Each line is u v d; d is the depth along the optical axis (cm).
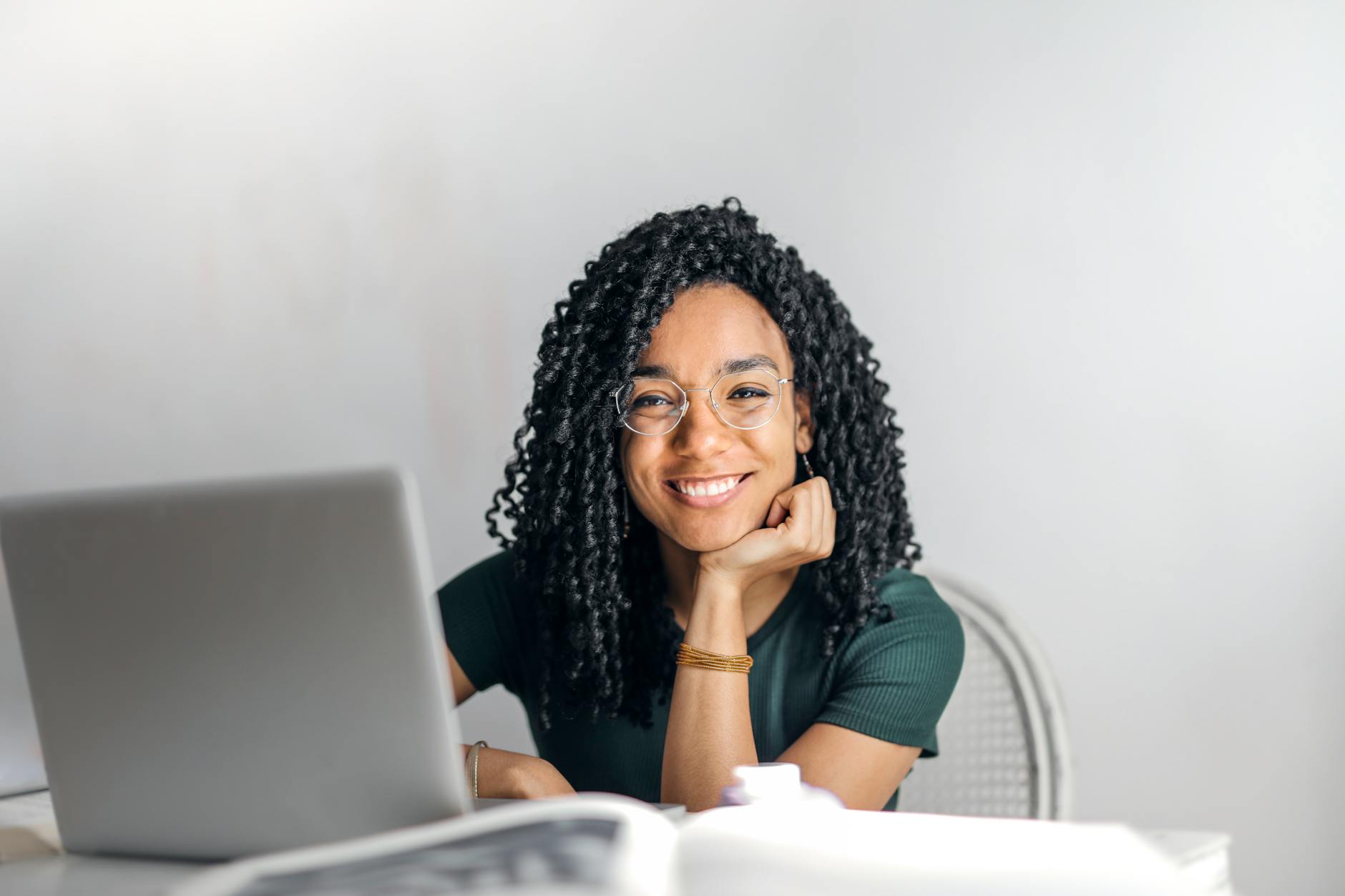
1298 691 186
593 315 131
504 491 142
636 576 137
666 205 233
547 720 135
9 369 297
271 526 74
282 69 269
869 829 71
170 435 283
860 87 216
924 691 126
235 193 274
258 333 273
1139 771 196
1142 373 196
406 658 73
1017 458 205
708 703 119
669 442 126
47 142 292
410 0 255
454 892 56
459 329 253
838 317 139
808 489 125
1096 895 59
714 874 62
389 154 258
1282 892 186
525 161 246
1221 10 192
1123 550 197
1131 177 197
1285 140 188
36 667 82
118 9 285
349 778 75
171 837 81
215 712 77
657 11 233
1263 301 189
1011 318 205
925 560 211
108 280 288
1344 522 183
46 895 75
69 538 79
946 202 210
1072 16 201
